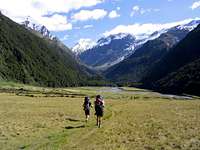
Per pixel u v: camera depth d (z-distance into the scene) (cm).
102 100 4178
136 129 3819
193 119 4800
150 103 9175
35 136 3272
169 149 2683
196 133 3453
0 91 14462
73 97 12325
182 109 6812
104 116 5384
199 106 7744
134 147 2780
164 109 6844
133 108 7169
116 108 7156
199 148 2714
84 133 3528
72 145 2847
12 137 3200
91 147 2767
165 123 4331
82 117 5162
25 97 10619
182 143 2914
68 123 4350
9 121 4309
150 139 3150
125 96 15925
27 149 2661
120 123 4431
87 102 4666
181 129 3756
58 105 7488
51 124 4144
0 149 2678
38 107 6781
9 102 8006
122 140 3106
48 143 2916
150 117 5162
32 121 4375
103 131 3678
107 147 2769
